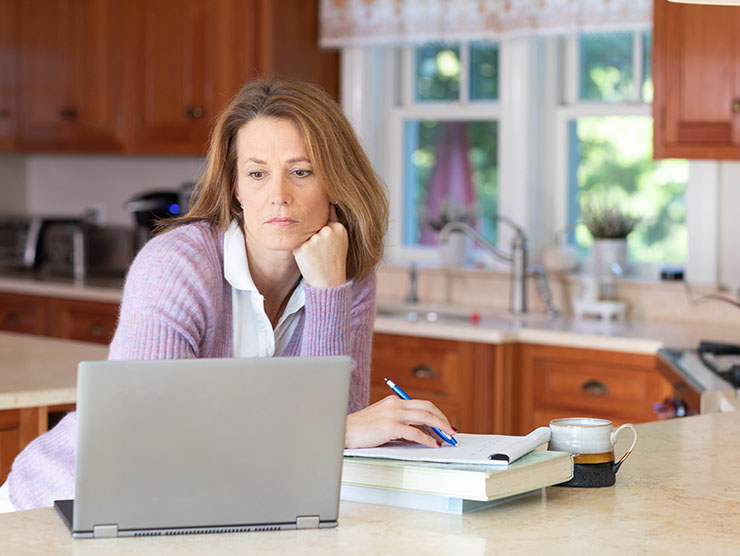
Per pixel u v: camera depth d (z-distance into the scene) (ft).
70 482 5.90
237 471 4.29
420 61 16.07
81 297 15.92
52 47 17.74
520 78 14.65
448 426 5.06
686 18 11.89
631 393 11.46
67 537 4.24
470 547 4.12
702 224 13.16
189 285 5.43
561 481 4.88
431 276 15.24
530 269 13.97
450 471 4.55
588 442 5.04
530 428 12.22
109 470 4.19
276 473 4.33
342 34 15.56
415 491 4.64
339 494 4.41
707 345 10.50
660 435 6.30
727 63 11.66
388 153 16.26
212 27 15.83
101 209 19.22
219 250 5.74
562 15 13.82
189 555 4.01
